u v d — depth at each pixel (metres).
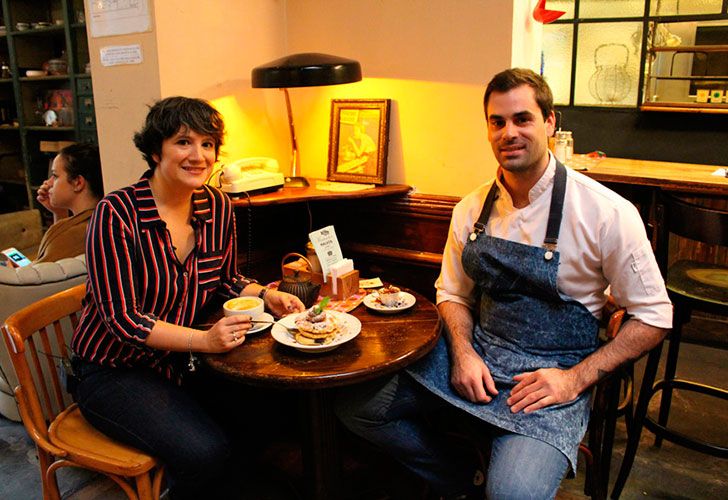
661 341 1.59
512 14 2.12
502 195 1.70
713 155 3.69
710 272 2.14
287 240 2.71
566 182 1.60
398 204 2.50
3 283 2.10
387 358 1.51
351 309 1.84
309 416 1.76
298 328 1.57
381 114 2.40
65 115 4.88
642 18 3.71
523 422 1.51
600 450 1.70
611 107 3.93
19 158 5.67
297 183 2.45
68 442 1.60
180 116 1.55
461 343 1.73
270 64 2.16
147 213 1.63
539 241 1.62
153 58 2.11
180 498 1.72
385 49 2.39
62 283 2.16
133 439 1.57
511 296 1.69
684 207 1.89
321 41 2.54
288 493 2.09
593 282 1.64
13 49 4.84
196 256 1.74
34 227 3.57
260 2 2.47
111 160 2.36
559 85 4.09
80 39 4.50
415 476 2.14
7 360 2.29
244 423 2.21
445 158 2.37
